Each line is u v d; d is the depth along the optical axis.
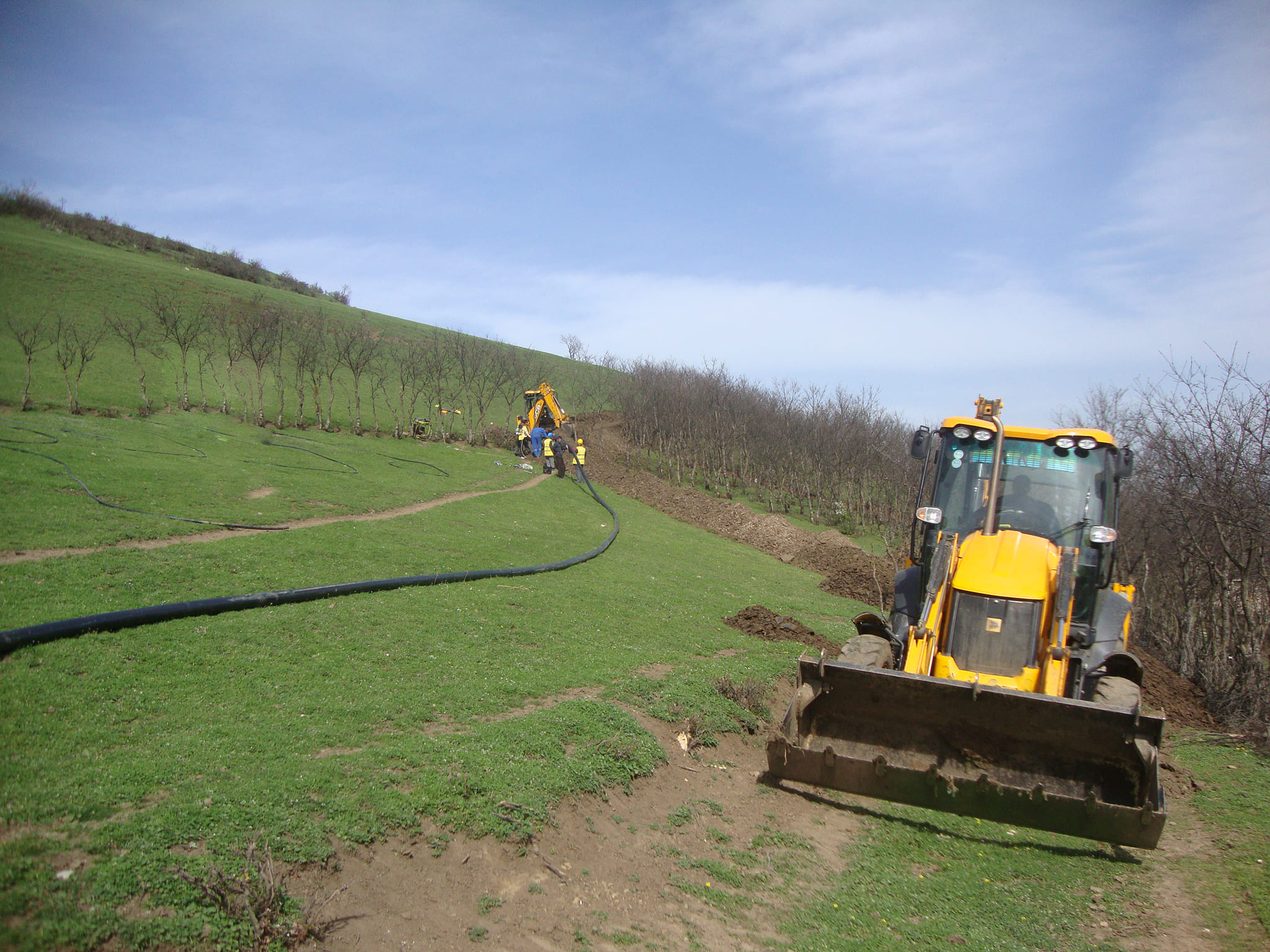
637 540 25.72
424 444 38.16
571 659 11.67
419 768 7.08
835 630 17.58
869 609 21.89
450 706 9.01
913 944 6.10
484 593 14.90
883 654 8.62
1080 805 6.69
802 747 7.64
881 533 36.12
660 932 5.93
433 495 25.89
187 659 9.12
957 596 8.09
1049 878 7.29
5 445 21.27
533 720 8.71
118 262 51.88
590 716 9.12
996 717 7.20
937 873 7.38
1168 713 13.30
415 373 46.25
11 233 52.25
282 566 13.91
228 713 7.82
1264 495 12.58
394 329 61.41
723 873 6.94
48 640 8.72
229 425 32.44
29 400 28.36
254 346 42.75
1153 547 18.47
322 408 39.94
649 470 44.59
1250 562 13.09
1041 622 7.80
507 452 40.53
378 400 44.38
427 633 11.83
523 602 14.85
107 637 9.23
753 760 9.84
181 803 5.63
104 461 21.23
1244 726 12.29
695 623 15.90
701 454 45.16
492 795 6.88
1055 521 8.98
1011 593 7.87
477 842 6.31
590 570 19.45
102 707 7.44
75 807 5.34
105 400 31.33
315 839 5.61
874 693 7.59
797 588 23.19
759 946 5.94
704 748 9.66
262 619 11.06
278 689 8.73
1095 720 6.85
